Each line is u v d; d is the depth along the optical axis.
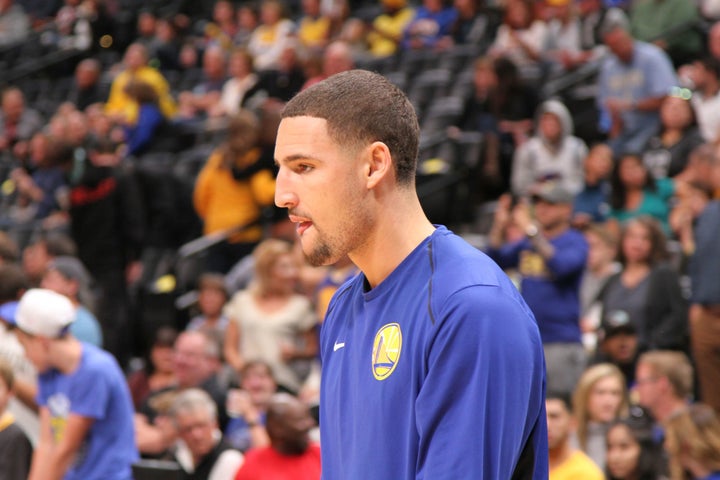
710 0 23.86
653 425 10.28
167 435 11.20
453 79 24.03
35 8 37.22
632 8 24.34
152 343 17.84
